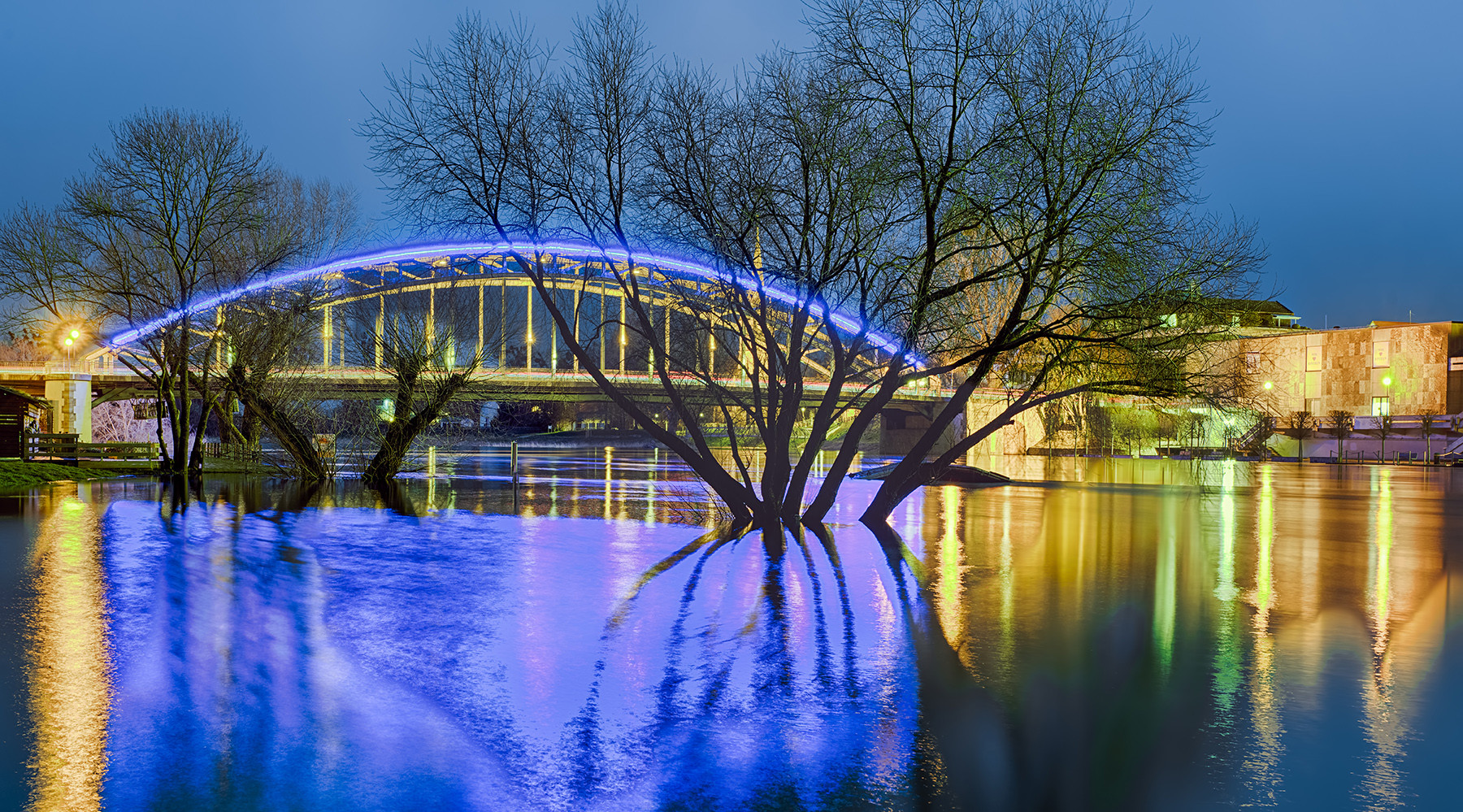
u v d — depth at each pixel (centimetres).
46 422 4900
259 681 830
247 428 3978
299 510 2406
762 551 1680
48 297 3578
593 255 2002
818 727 714
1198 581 1420
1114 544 1891
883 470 4556
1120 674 866
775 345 2047
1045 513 2570
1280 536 2109
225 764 633
